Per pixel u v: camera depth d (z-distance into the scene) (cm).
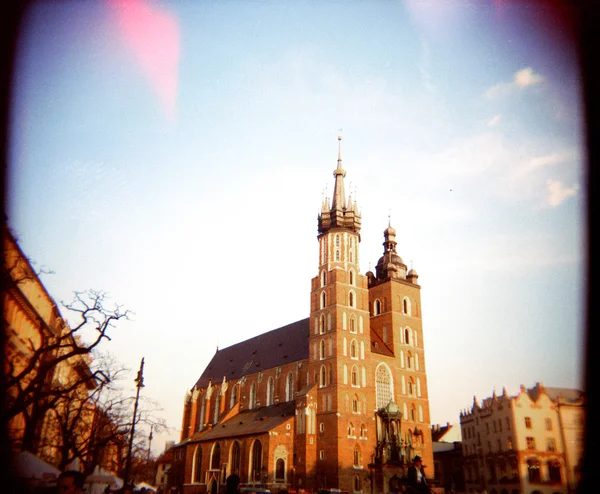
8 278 3080
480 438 7256
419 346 10638
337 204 10819
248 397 12112
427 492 2112
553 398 5300
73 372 6619
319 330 9931
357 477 8631
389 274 10938
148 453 8375
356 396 9194
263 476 8888
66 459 4203
